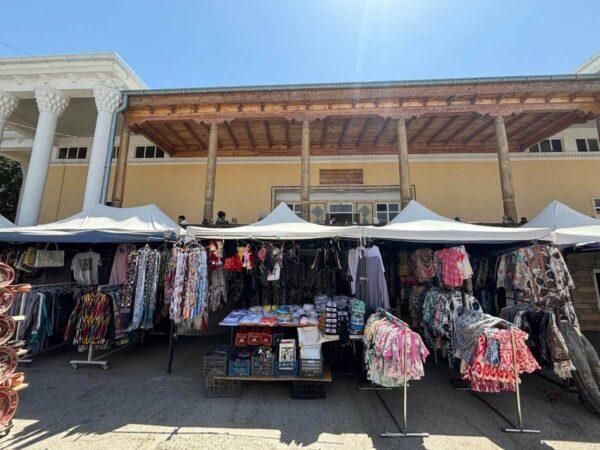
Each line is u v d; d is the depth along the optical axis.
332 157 11.20
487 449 2.95
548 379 4.46
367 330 4.01
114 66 8.38
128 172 11.44
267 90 8.08
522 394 4.17
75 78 8.49
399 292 7.05
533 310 4.25
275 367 4.11
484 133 10.04
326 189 10.97
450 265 4.97
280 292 6.72
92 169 7.95
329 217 9.59
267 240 5.93
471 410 3.74
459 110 7.99
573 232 5.25
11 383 3.26
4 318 3.26
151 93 8.30
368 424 3.41
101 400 3.95
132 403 3.87
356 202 10.91
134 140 11.80
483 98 7.93
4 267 3.30
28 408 3.70
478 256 6.56
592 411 3.65
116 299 5.41
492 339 3.40
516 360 3.34
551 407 3.79
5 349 3.25
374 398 4.06
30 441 3.01
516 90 7.75
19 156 12.62
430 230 4.84
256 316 4.70
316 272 6.76
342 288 6.46
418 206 6.37
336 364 4.90
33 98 9.17
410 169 10.92
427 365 5.47
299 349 4.35
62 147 11.95
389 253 7.21
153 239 5.70
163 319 7.68
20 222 7.82
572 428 3.32
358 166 11.10
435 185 10.76
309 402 3.93
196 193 11.16
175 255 5.41
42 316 5.27
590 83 7.59
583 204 10.33
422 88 7.97
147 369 5.14
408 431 3.25
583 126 10.80
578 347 3.86
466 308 4.40
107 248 7.28
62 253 7.09
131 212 6.52
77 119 10.80
